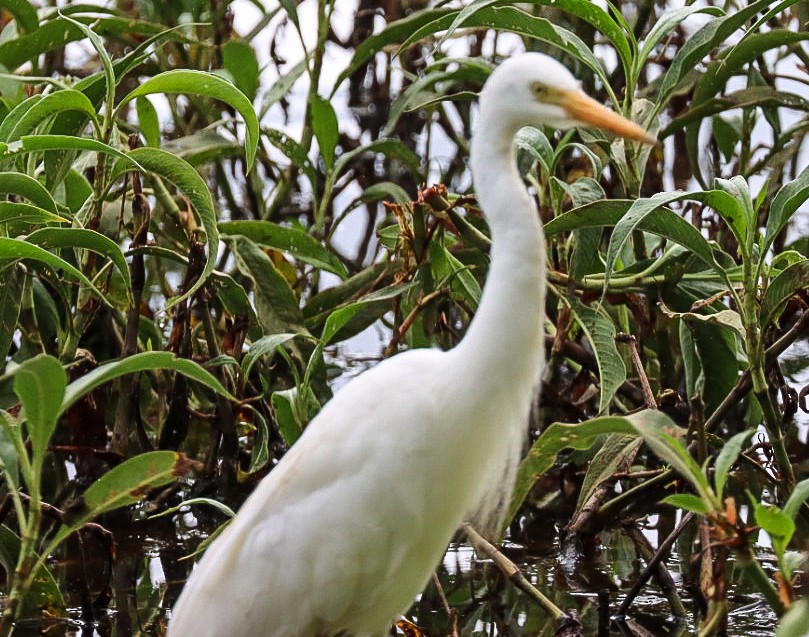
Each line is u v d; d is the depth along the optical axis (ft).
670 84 29.25
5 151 24.71
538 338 20.68
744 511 31.30
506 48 53.57
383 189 39.32
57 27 33.86
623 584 27.61
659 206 23.56
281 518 21.11
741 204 24.44
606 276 23.18
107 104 27.63
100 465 31.86
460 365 20.72
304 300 44.45
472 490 21.95
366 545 21.12
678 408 31.09
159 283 41.39
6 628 20.15
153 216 37.99
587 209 26.63
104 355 33.88
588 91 42.98
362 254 49.55
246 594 21.18
